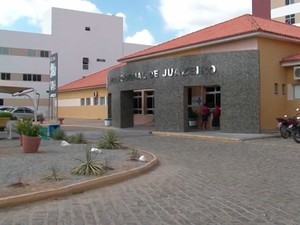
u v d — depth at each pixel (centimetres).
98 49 6178
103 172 1008
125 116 3011
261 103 2219
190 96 2791
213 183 948
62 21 5916
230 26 2695
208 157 1418
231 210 700
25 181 891
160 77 2575
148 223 626
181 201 771
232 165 1228
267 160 1320
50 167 1072
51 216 671
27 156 1303
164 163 1282
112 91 3150
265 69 2261
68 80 5934
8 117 2222
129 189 886
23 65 5669
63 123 3825
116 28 6338
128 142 1978
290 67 2384
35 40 5741
